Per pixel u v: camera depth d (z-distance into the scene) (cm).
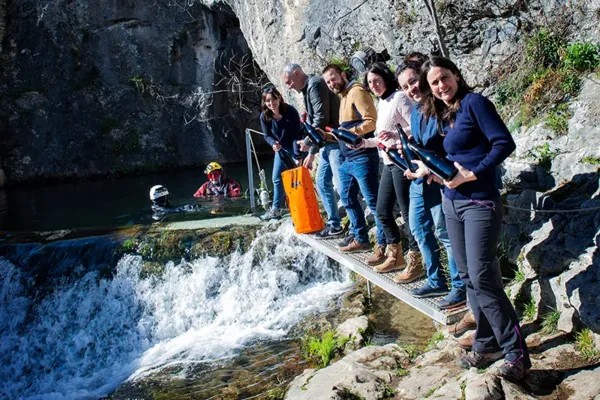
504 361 365
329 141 573
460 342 413
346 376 439
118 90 1523
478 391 350
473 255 354
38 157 1478
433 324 558
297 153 688
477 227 351
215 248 773
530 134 566
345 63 888
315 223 632
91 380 650
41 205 1195
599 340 383
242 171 1405
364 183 521
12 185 1465
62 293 789
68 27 1495
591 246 437
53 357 745
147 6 1513
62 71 1496
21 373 743
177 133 1564
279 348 605
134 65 1526
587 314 398
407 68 397
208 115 1559
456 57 735
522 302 470
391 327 577
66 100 1498
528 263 473
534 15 654
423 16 748
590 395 336
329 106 565
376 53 800
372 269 515
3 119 1465
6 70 1482
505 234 535
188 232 799
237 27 1512
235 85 1560
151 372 618
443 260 543
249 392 525
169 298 755
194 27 1527
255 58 1173
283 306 704
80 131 1504
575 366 374
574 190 499
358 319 593
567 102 568
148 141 1538
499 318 358
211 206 988
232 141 1612
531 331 437
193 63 1552
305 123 570
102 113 1516
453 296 426
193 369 606
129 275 779
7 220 1079
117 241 802
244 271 753
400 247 500
